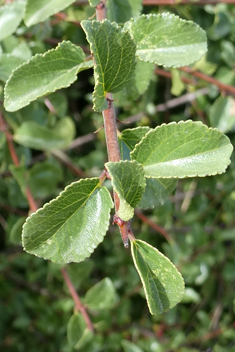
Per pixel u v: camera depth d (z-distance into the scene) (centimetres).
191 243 54
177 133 20
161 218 51
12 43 31
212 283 62
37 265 62
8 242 54
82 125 67
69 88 63
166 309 20
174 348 53
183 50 23
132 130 23
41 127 37
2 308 67
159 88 58
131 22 23
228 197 58
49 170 38
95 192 20
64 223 20
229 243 62
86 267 42
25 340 68
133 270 57
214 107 41
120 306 57
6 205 52
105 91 21
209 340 60
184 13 40
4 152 40
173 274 19
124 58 20
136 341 56
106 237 65
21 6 29
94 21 19
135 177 19
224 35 43
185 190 62
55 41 40
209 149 20
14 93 23
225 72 43
